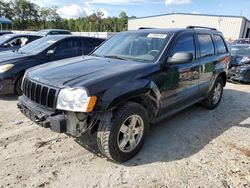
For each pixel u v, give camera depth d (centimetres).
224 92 758
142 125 346
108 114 304
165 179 300
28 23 6538
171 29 442
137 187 284
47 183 285
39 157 336
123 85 311
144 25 4312
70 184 285
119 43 448
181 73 410
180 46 414
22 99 354
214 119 507
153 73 354
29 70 380
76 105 283
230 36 3612
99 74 318
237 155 362
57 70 345
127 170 315
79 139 388
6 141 376
